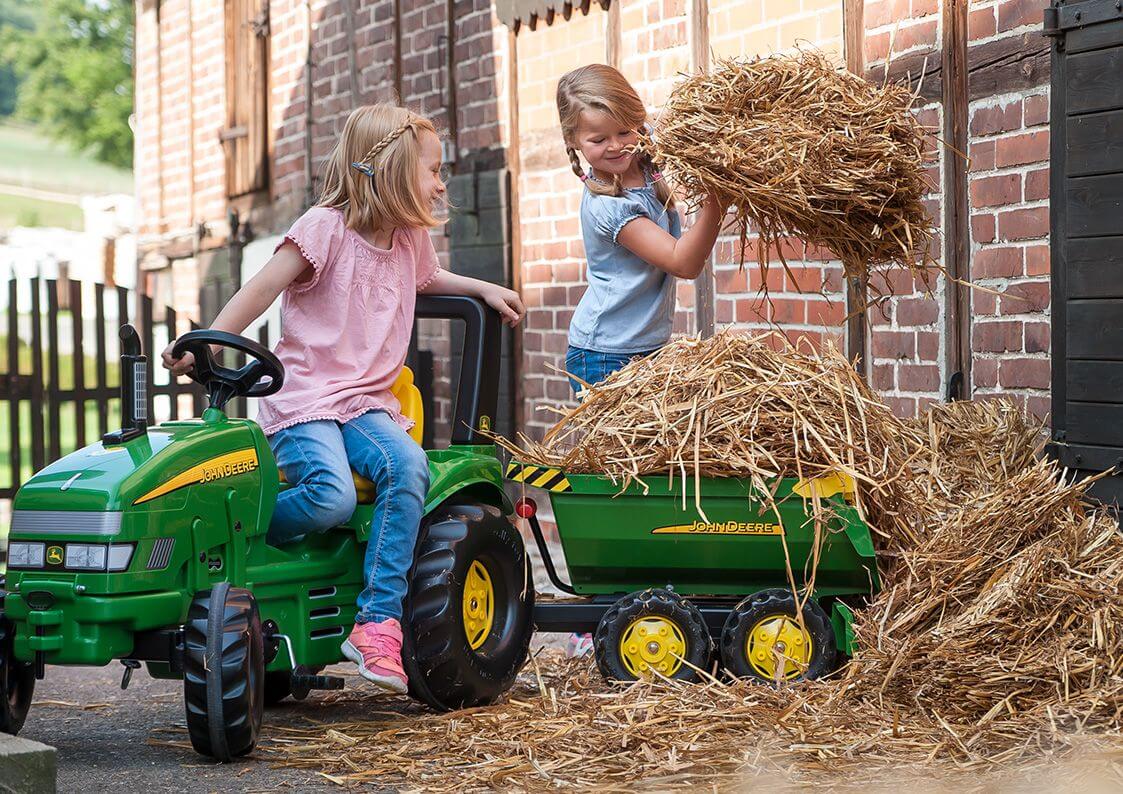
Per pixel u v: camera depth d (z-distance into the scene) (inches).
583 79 180.5
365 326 165.0
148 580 140.6
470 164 343.6
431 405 360.8
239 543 150.3
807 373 169.3
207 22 495.2
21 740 125.5
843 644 164.1
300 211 432.5
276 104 448.1
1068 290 187.8
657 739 141.6
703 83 168.4
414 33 366.6
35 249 1112.2
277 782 136.6
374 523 157.6
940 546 158.7
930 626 153.8
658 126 170.7
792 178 161.2
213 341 149.7
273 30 447.8
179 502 143.9
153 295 552.1
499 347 179.9
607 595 175.0
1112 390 182.5
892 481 163.3
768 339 247.3
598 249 184.2
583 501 167.0
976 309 206.1
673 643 164.2
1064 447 187.6
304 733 157.0
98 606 137.6
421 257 176.2
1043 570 149.3
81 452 148.7
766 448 164.9
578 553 169.9
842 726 142.2
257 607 146.8
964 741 135.1
